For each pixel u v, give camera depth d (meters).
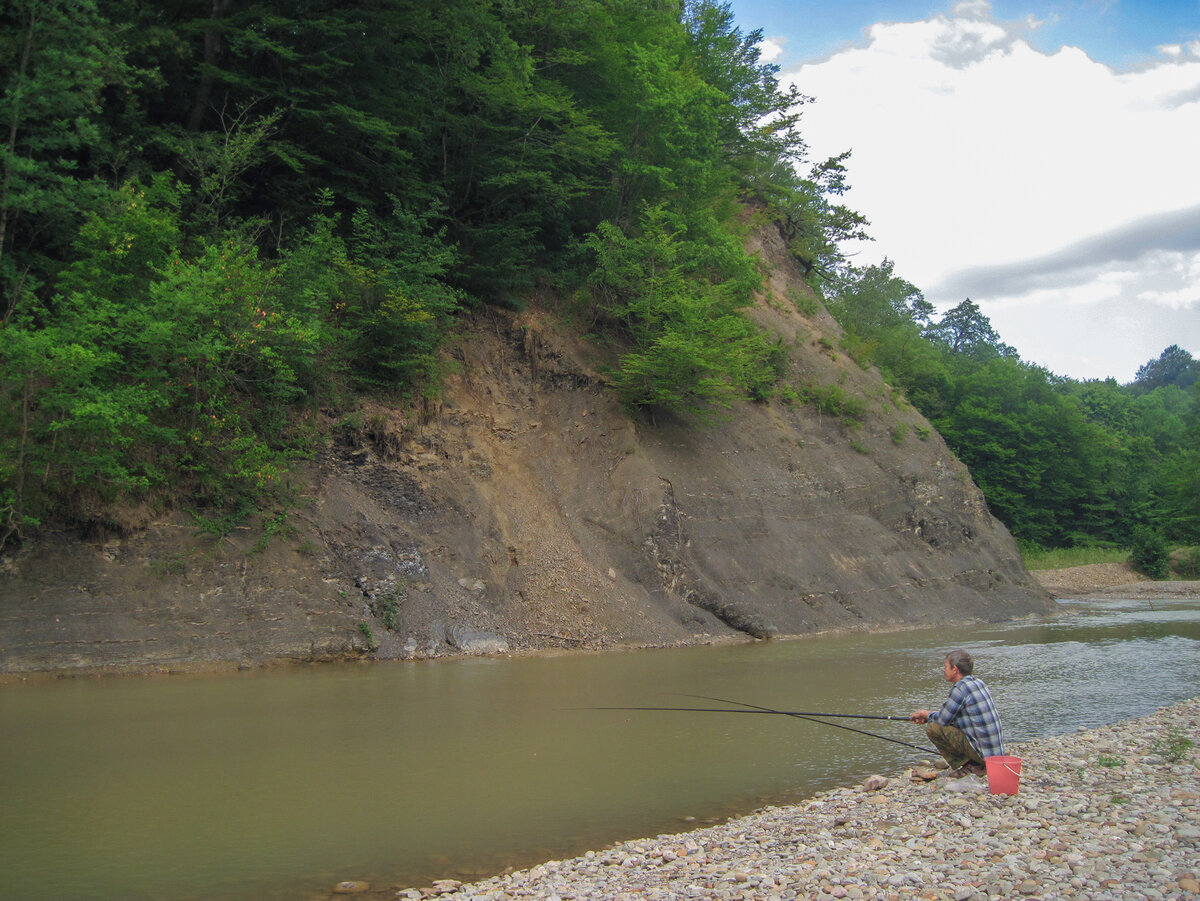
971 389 63.66
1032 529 59.41
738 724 11.38
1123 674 16.03
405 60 24.14
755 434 28.64
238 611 15.74
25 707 11.52
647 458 24.25
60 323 15.85
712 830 7.07
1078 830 6.34
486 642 17.77
